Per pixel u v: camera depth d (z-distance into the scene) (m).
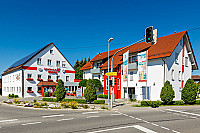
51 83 40.00
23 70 38.28
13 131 8.67
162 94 21.78
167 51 25.12
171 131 8.70
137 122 10.94
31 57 39.56
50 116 13.24
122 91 31.66
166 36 30.36
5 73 50.56
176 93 27.25
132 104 22.34
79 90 27.20
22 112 15.50
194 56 30.98
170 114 14.59
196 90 22.77
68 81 45.09
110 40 20.72
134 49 31.89
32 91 38.78
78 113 14.93
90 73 40.62
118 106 20.27
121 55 31.55
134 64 28.91
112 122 10.91
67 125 10.00
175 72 27.36
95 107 18.86
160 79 25.97
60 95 25.55
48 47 42.38
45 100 27.69
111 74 19.19
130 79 30.61
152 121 11.32
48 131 8.62
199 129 9.16
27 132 8.45
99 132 8.42
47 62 41.88
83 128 9.25
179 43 28.70
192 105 21.75
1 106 20.81
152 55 26.97
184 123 10.72
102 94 33.47
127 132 8.42
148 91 27.62
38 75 40.41
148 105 20.27
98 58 38.47
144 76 23.61
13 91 43.47
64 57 44.94
